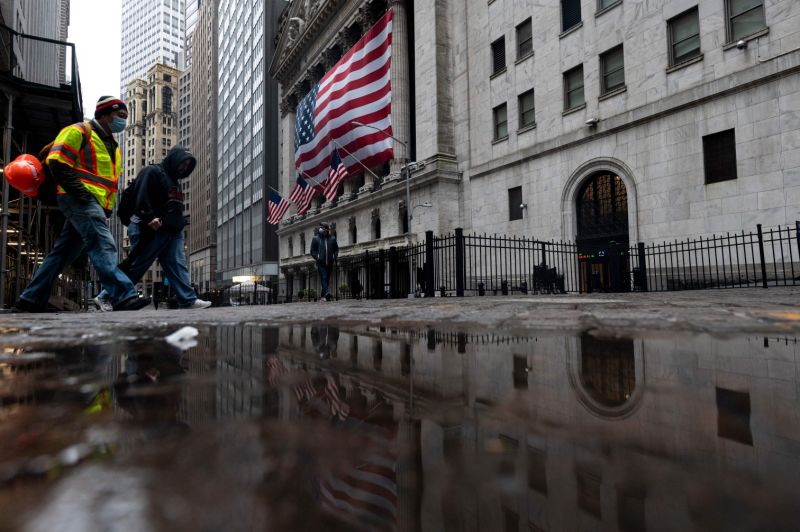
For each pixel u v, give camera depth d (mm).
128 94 141250
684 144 15852
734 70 14539
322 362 1149
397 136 32219
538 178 21719
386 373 973
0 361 1226
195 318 3559
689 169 15664
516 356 1193
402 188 30016
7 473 346
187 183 117875
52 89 10836
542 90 21641
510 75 23625
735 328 1734
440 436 492
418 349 1391
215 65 98938
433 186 27531
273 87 61219
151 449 428
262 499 280
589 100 19297
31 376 959
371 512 266
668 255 16016
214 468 359
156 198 7254
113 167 6422
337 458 401
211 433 500
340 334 1943
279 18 58438
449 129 28125
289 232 50406
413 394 750
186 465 369
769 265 13492
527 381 866
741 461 395
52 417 588
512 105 23453
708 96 15055
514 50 23438
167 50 174125
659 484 334
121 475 334
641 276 15117
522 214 22562
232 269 73312
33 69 19375
